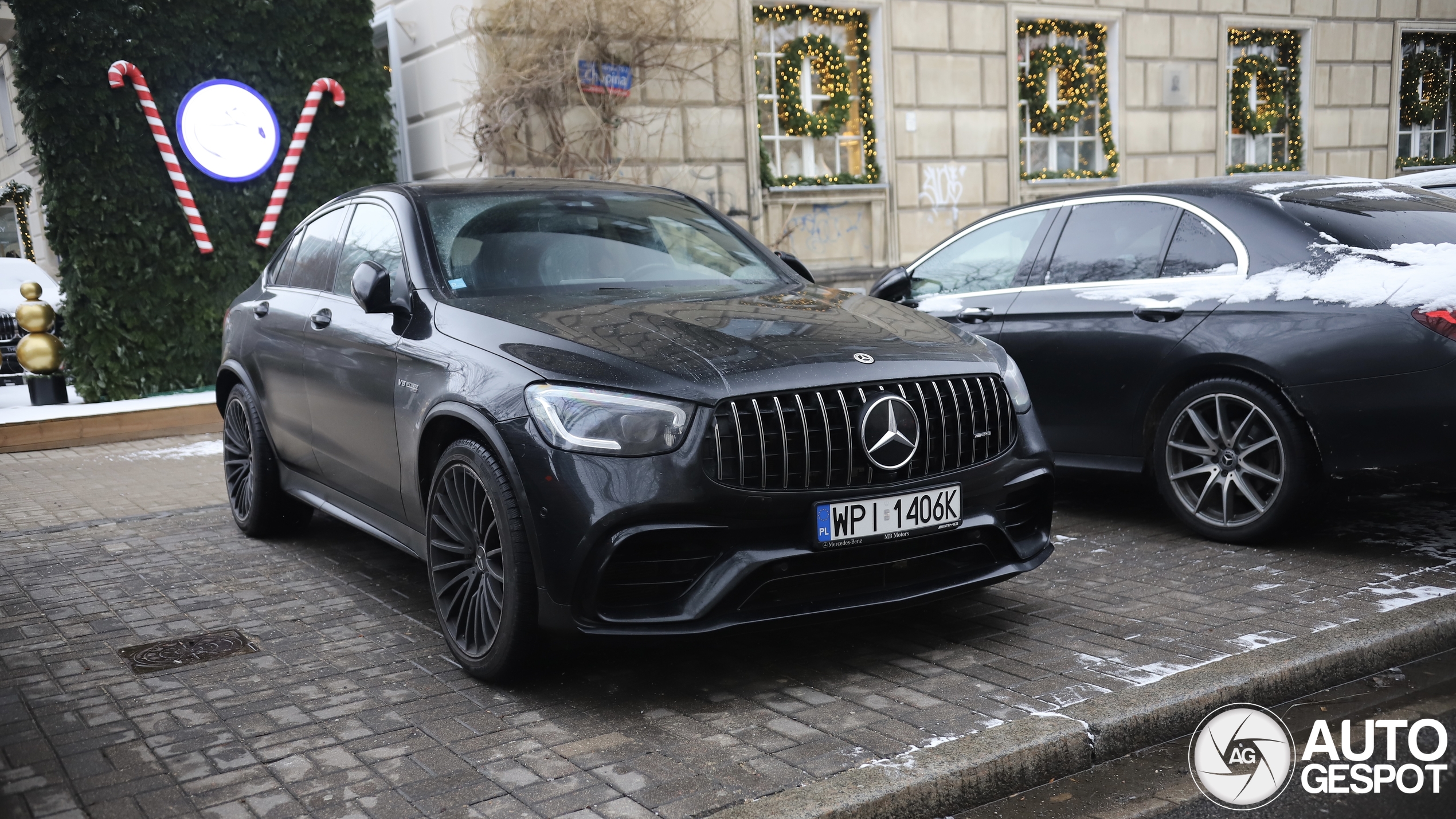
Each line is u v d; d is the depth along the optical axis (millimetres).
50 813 2623
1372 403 4125
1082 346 5086
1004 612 3941
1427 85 18391
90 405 9867
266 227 10750
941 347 3527
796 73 13328
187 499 6664
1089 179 15445
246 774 2807
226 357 5574
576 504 3037
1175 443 4801
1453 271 4105
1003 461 3502
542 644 3275
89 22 9820
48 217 9930
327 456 4555
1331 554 4473
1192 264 4844
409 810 2582
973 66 14344
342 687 3426
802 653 3619
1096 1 15180
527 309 3643
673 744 2918
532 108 11125
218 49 10445
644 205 4719
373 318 4141
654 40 11703
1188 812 2621
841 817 2498
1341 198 4793
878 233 13883
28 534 5719
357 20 11164
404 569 4867
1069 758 2832
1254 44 16922
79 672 3633
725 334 3387
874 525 3195
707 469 3041
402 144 12406
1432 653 3549
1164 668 3303
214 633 4016
